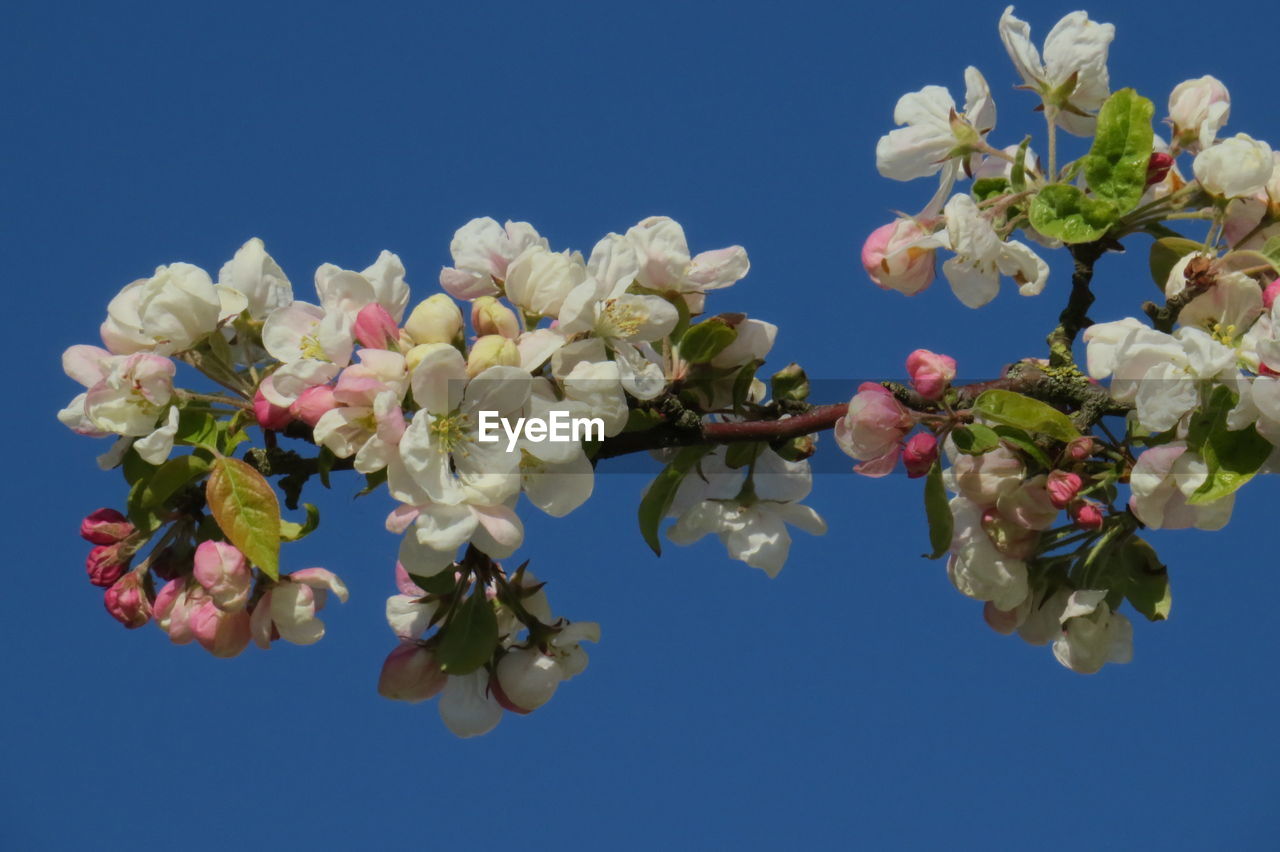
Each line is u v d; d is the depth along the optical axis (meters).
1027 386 1.06
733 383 1.07
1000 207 1.06
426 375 0.99
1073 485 1.04
